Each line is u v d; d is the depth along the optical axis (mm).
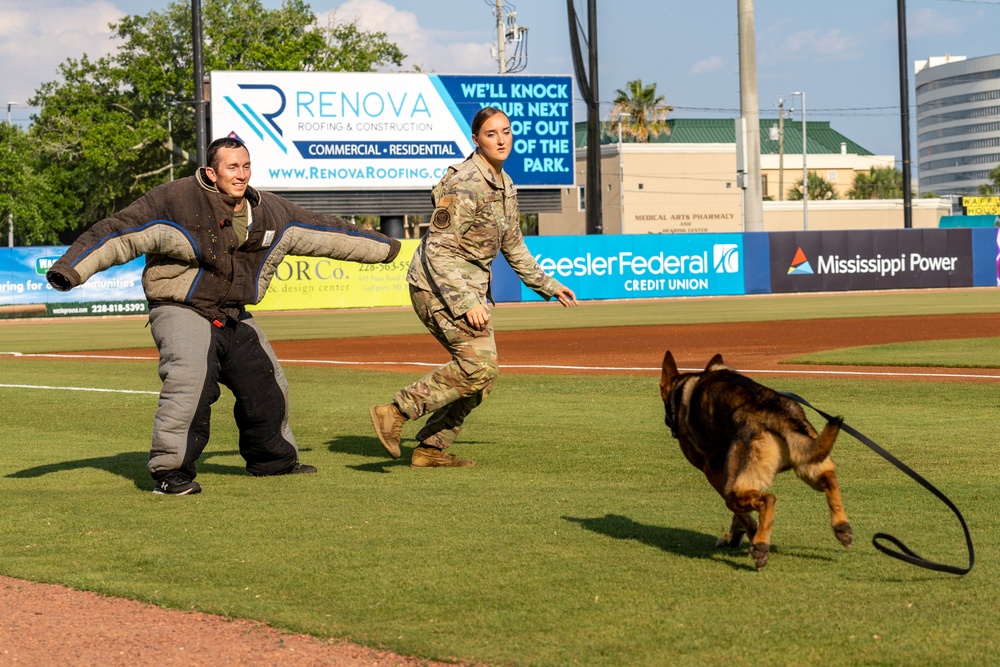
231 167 6387
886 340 17719
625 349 17484
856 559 4570
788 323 22781
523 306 35594
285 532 5270
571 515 5555
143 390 12320
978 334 18672
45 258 33375
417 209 40188
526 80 40125
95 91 57719
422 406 6867
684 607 3934
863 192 95188
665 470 6867
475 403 7070
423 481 6672
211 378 6461
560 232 72688
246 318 6781
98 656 3631
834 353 15039
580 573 4422
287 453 6941
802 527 5152
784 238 39469
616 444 7914
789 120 98500
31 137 58812
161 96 57219
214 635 3789
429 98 39781
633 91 75938
